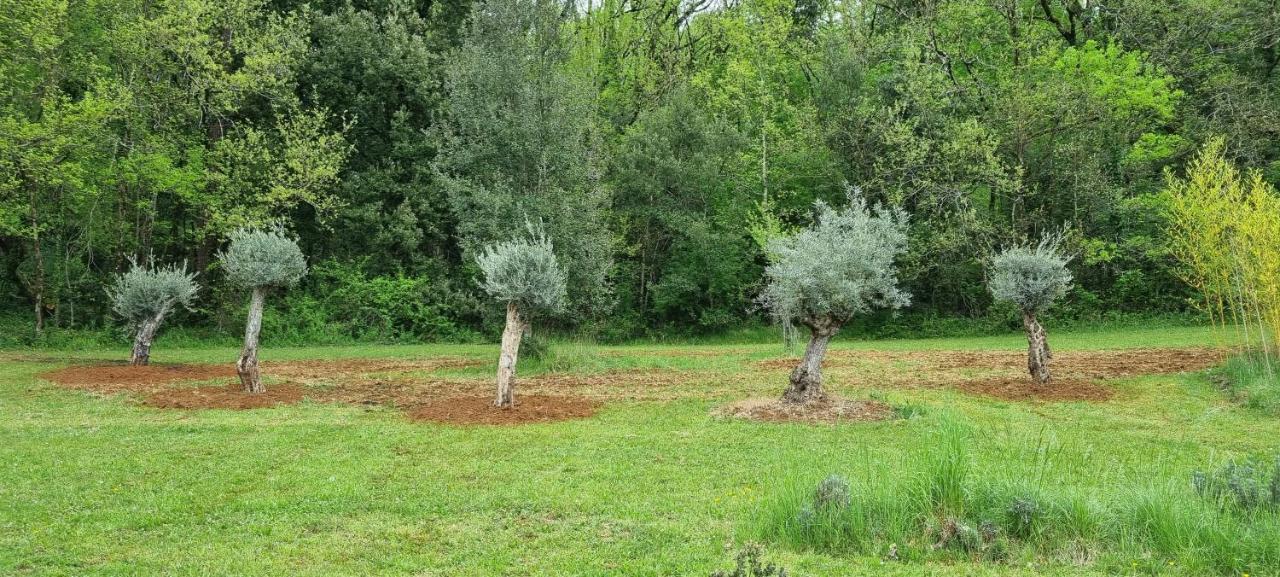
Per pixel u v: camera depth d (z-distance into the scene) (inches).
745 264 1346.0
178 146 1087.0
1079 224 1165.1
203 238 1090.1
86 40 979.3
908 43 1248.8
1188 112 1173.1
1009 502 229.0
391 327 1138.7
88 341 964.0
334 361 805.2
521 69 815.1
